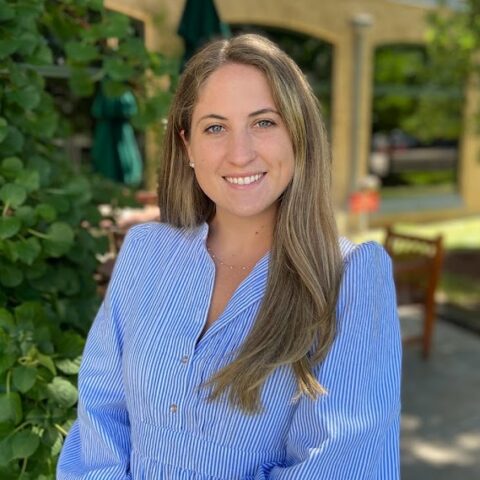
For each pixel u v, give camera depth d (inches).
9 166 73.5
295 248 47.5
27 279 78.9
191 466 48.8
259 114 48.0
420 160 405.4
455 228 389.7
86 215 88.9
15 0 82.0
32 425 64.7
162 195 58.4
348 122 359.3
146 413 50.1
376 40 361.1
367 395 45.2
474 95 353.4
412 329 201.3
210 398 46.8
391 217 394.0
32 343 65.1
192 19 138.1
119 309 55.0
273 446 47.6
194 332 49.6
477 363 179.8
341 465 44.7
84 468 54.3
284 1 320.8
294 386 45.9
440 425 144.5
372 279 46.8
